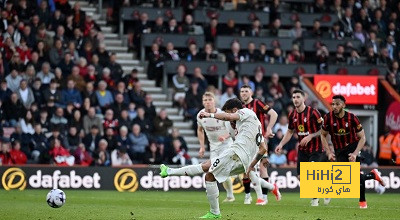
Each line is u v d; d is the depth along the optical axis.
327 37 49.38
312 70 46.47
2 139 36.38
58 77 40.31
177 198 30.47
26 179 35.31
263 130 27.06
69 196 31.03
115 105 40.66
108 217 20.08
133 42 46.56
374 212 22.94
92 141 38.44
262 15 48.78
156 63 44.81
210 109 26.81
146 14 46.47
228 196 28.38
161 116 41.41
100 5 48.66
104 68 42.59
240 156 19.58
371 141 45.50
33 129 38.03
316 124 26.36
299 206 25.70
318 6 51.00
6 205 24.78
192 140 42.41
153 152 39.12
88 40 43.28
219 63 45.19
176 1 49.81
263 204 26.62
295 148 40.69
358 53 49.47
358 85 45.31
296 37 48.69
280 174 37.00
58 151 36.88
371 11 51.88
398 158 42.56
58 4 45.34
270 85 44.81
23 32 41.78
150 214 21.31
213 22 47.12
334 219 20.08
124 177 36.25
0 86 38.47
